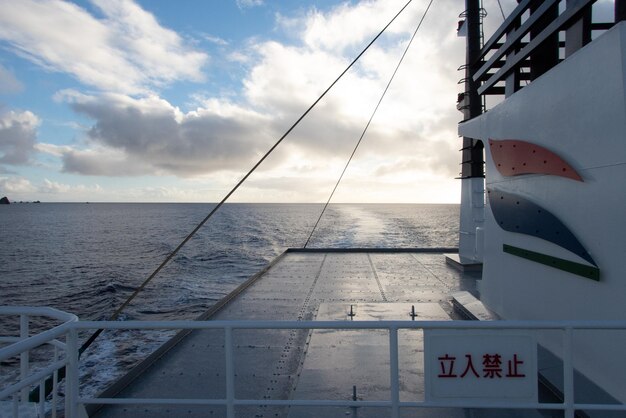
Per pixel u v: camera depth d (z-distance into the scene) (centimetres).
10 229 8231
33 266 3456
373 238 5144
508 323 254
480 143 1098
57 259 3875
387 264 1211
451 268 1136
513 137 527
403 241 4753
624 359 329
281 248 4647
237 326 264
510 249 540
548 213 438
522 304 509
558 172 418
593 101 362
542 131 451
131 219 12512
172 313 1941
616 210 336
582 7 374
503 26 606
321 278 1011
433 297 806
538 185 464
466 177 1157
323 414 362
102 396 389
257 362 485
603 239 353
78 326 280
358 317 655
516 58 526
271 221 10538
